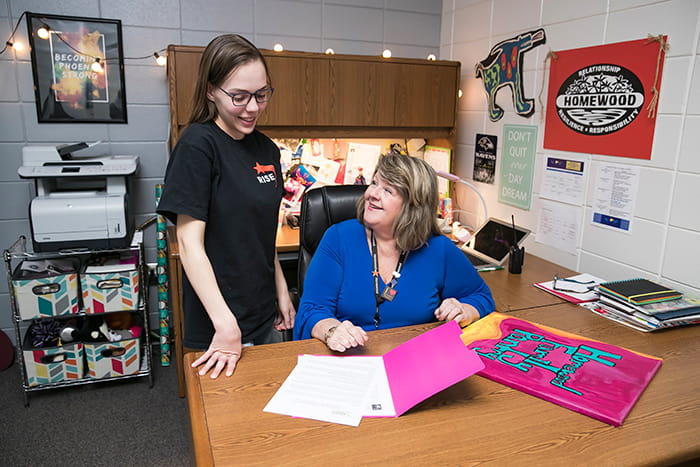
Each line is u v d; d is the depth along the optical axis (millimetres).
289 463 896
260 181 1530
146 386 2678
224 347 1277
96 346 2516
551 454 928
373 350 1320
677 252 1832
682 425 1024
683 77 1759
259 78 1370
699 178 1739
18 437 2229
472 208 2977
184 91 2379
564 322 1595
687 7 1727
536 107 2434
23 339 2783
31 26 2551
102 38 2656
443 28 3176
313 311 1499
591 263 2199
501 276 2102
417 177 1457
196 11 2760
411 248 1540
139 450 2156
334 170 3037
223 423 1011
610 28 2016
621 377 1190
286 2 2893
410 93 2789
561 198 2322
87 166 2400
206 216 1410
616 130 2025
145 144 2865
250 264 1563
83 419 2373
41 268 2457
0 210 2727
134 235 2686
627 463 911
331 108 2650
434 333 1240
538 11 2381
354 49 3076
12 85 2604
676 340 1454
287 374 1207
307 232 1911
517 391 1142
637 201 1967
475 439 968
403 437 972
